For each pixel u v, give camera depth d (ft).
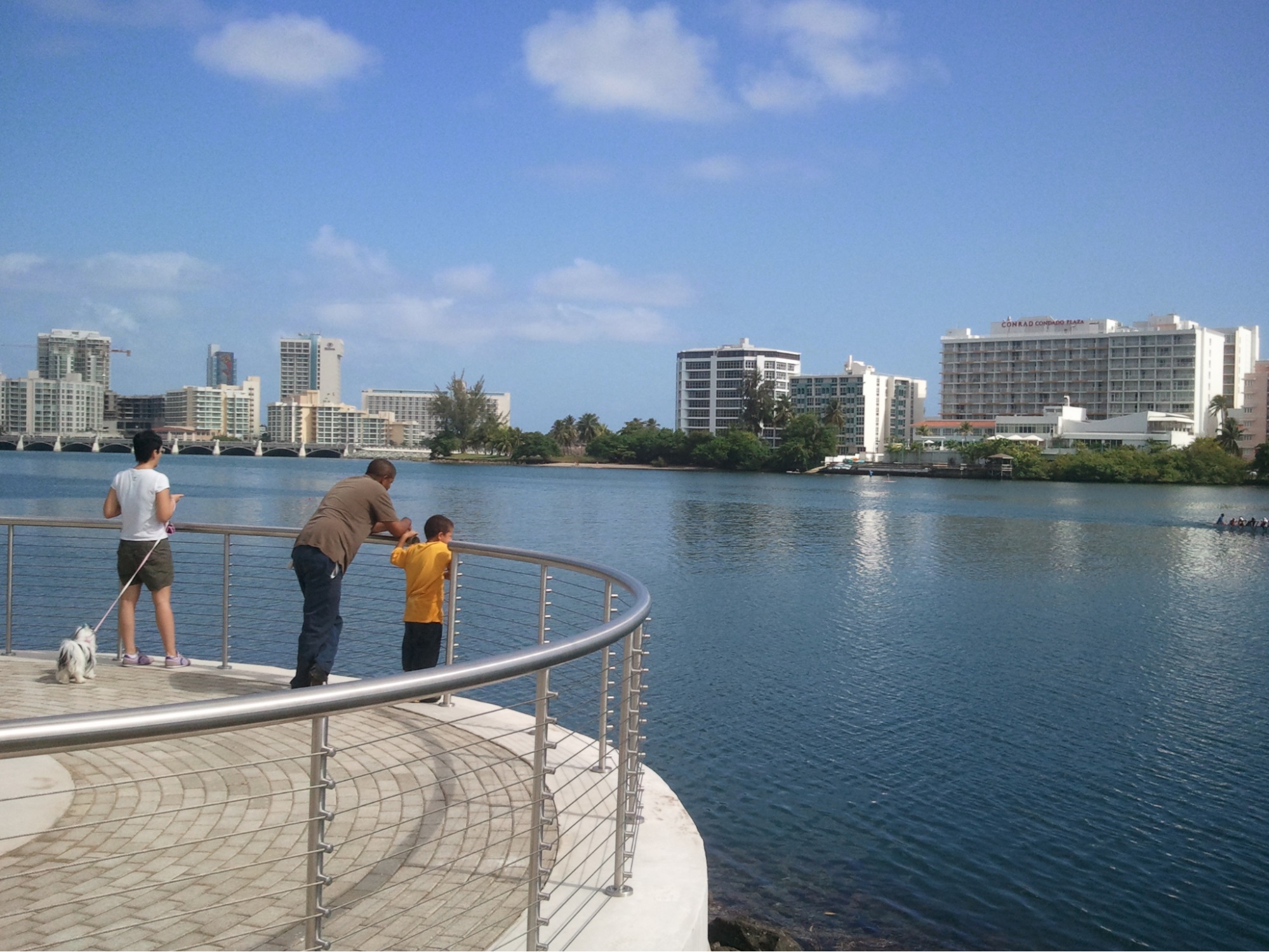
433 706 18.95
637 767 12.70
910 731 47.47
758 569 118.01
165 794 13.26
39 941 9.32
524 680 49.83
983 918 28.91
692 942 10.75
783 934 26.32
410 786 14.15
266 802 13.15
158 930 9.68
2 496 192.75
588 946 10.11
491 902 10.76
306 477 341.62
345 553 17.93
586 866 12.07
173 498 21.15
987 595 99.25
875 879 31.32
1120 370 572.10
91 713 5.94
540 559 16.88
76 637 19.30
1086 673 62.23
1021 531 187.01
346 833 12.34
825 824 35.53
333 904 10.45
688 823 13.92
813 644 70.08
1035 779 40.86
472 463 636.89
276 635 53.83
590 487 338.34
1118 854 33.53
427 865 11.59
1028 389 602.03
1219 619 86.22
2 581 63.62
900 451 548.72
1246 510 260.62
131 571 20.67
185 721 6.20
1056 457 476.54
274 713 6.65
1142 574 121.60
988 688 57.11
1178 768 42.65
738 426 599.98
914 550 145.38
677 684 56.24
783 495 308.19
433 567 19.02
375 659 48.52
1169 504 288.10
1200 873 32.09
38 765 14.24
